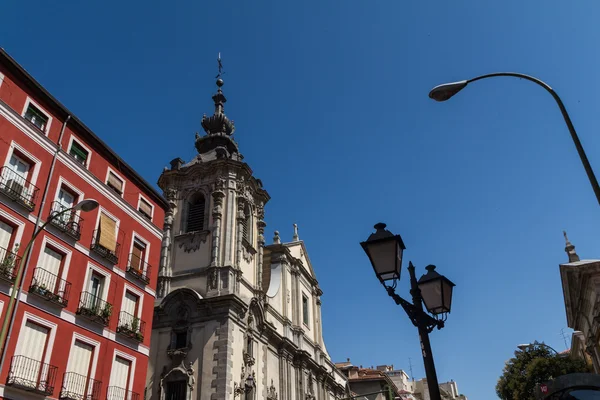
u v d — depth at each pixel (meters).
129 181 33.28
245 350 39.41
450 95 12.08
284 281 52.22
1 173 24.05
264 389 41.62
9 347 22.31
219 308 38.62
